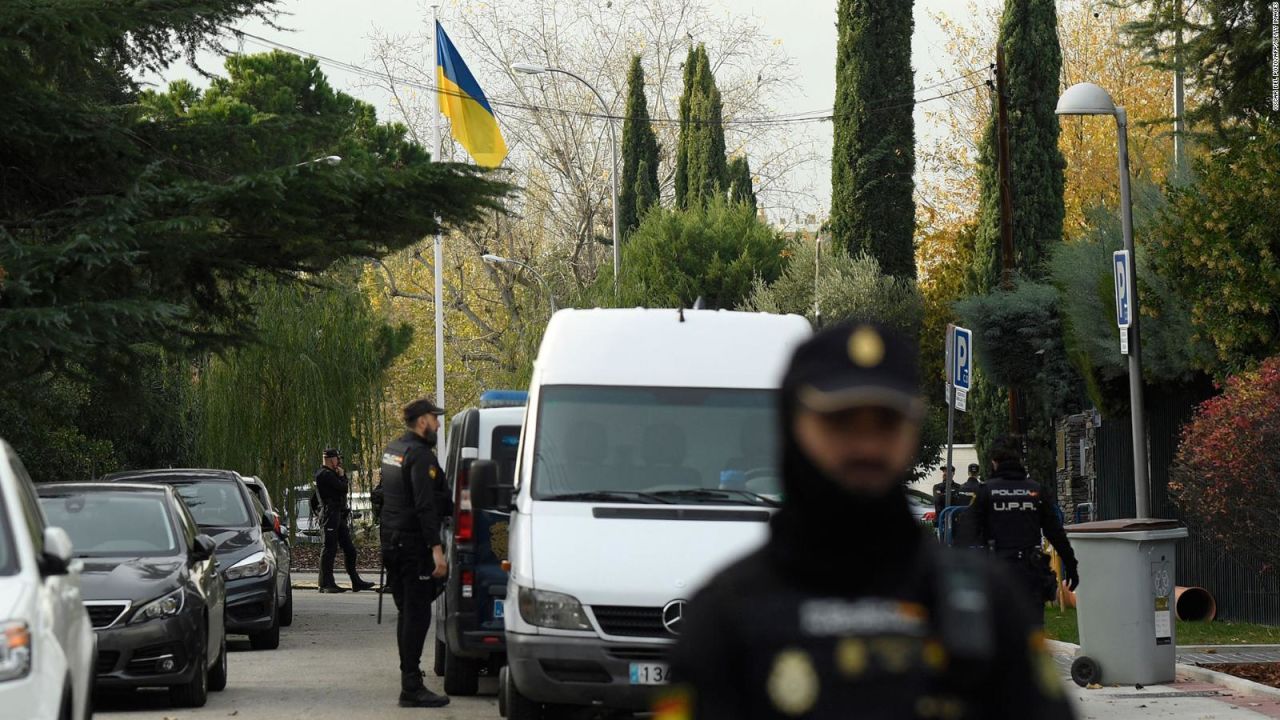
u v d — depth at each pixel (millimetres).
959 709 4211
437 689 23047
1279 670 21984
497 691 22625
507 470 21734
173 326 30266
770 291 77938
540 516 17094
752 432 17938
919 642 4195
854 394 4109
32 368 27500
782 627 4195
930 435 70938
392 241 30469
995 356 46062
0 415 37125
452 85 72562
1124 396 35750
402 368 103250
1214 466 24266
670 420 17969
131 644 20047
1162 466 34469
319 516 46875
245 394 52406
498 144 72875
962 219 87375
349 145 32656
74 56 27453
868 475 4176
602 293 79688
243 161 31188
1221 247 28062
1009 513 20156
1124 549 20688
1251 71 31266
